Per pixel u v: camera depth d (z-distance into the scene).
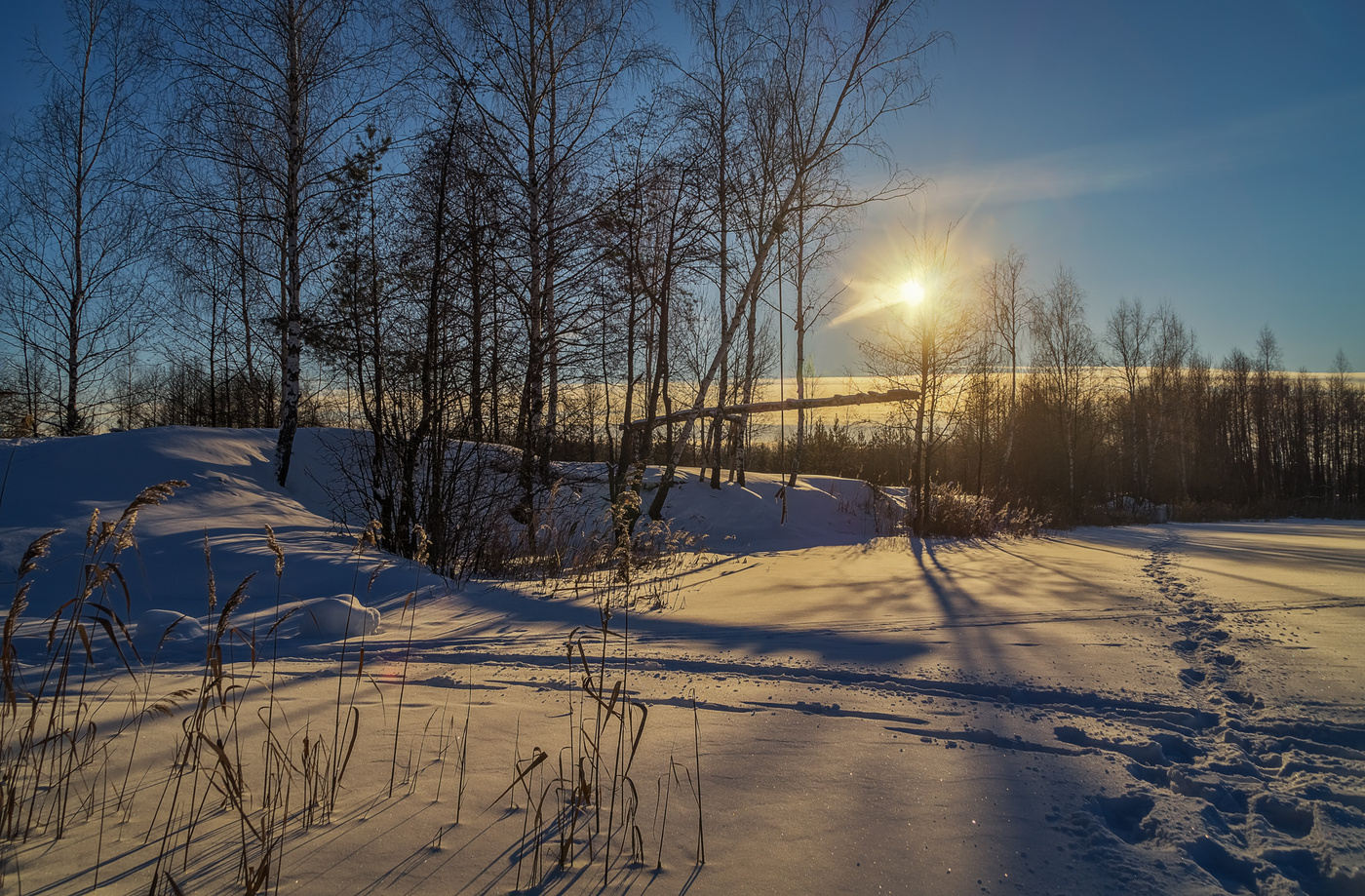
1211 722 4.14
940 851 2.56
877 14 14.67
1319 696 4.51
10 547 8.02
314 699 4.23
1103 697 4.47
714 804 2.90
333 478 12.95
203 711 2.91
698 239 14.10
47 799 2.84
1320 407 56.47
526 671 5.02
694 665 5.24
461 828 2.66
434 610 7.31
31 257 16.69
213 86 11.77
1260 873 2.48
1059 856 2.54
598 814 2.66
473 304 10.64
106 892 2.17
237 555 8.07
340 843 2.53
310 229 12.06
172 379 25.91
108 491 10.20
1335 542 18.30
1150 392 43.78
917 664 5.27
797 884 2.32
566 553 11.52
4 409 15.24
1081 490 38.03
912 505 19.94
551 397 12.52
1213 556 14.05
